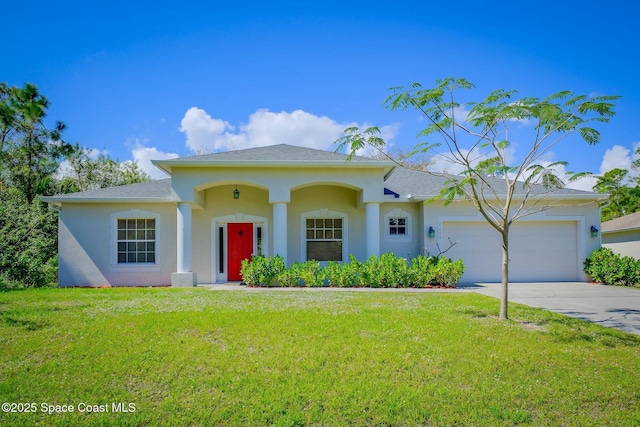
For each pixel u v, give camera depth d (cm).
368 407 432
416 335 668
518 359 558
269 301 991
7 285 1598
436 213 1533
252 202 1572
